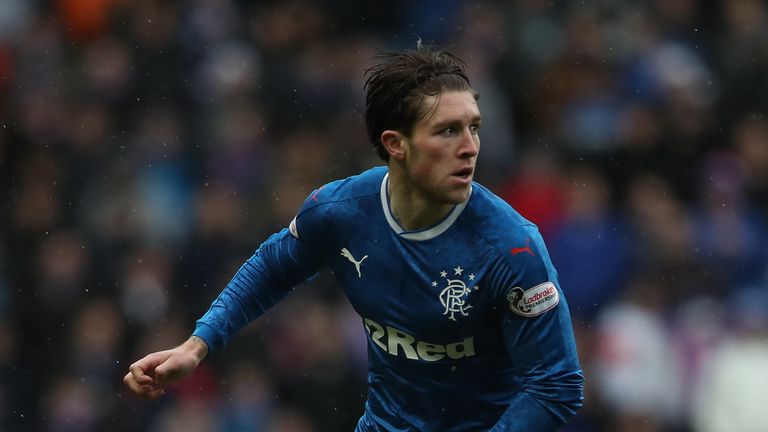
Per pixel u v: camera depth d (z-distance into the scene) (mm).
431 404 15109
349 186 15039
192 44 42781
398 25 45844
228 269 36688
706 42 44406
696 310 35844
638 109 41781
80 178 40375
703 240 38719
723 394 31062
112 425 34688
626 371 34188
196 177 40125
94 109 42094
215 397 34281
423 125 14070
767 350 31984
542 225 38812
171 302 36188
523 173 39781
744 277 38375
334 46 44344
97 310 35938
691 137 41375
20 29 45406
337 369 34344
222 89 41812
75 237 38438
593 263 37375
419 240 14453
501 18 44719
